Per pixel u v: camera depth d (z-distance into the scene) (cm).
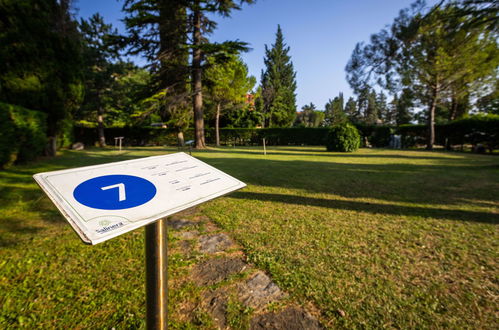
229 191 119
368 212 363
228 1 1418
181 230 303
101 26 1967
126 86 2194
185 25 1501
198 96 1639
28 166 755
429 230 295
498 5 516
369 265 219
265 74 4134
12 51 835
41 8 941
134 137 2277
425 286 189
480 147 1397
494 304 169
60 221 331
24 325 156
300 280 197
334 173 686
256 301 174
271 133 2331
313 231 295
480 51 924
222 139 2406
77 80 1076
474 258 229
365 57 952
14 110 715
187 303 173
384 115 5638
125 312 166
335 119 5522
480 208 376
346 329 149
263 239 273
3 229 303
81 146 1652
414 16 719
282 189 509
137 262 230
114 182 101
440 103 1577
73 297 182
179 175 120
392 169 756
